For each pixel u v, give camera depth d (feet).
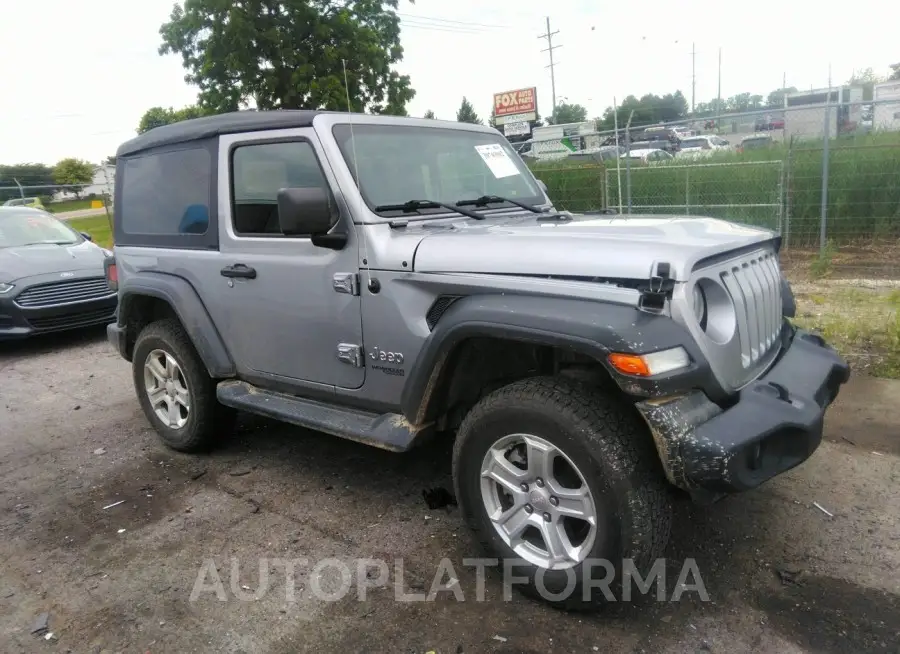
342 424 11.11
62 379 21.53
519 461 9.37
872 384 16.14
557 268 8.67
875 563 9.68
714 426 7.89
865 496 11.46
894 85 63.77
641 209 39.65
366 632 8.81
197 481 13.43
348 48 50.44
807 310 22.43
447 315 9.34
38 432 16.81
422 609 9.20
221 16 48.32
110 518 12.16
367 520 11.58
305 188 10.09
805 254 35.01
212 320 13.24
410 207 11.10
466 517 9.68
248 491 12.87
